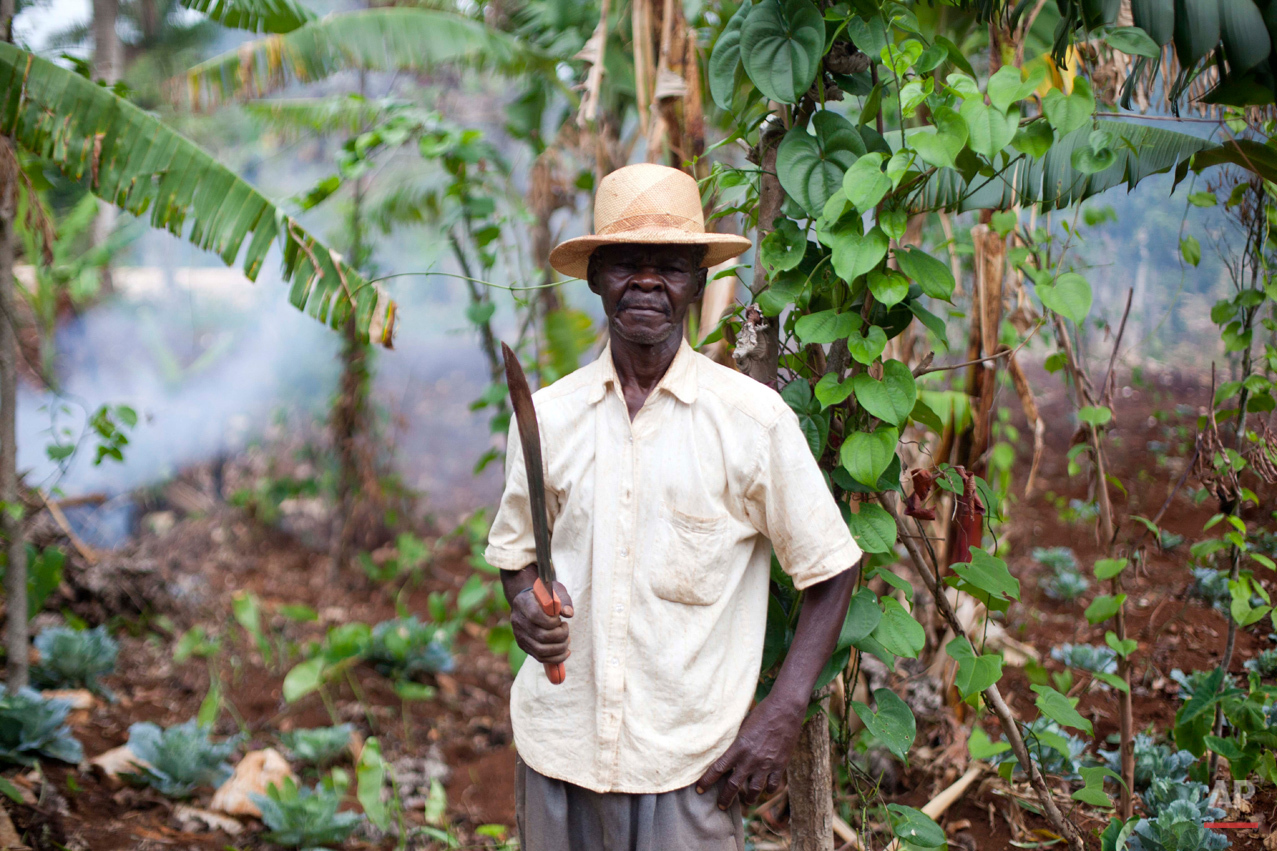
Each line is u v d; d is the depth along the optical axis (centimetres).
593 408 175
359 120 492
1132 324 662
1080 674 367
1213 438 276
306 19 414
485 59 467
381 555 590
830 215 179
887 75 206
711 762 172
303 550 614
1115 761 291
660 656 169
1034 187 228
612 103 422
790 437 170
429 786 339
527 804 182
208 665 439
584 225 466
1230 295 347
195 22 1102
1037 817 285
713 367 178
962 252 318
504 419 438
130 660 438
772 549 186
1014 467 622
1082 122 173
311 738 339
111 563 476
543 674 180
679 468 170
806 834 212
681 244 169
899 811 222
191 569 576
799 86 186
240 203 318
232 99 447
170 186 317
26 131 312
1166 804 260
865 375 190
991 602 213
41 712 309
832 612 171
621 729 169
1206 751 282
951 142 172
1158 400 671
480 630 496
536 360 438
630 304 169
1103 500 274
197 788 323
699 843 172
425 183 545
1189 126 264
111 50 891
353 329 546
